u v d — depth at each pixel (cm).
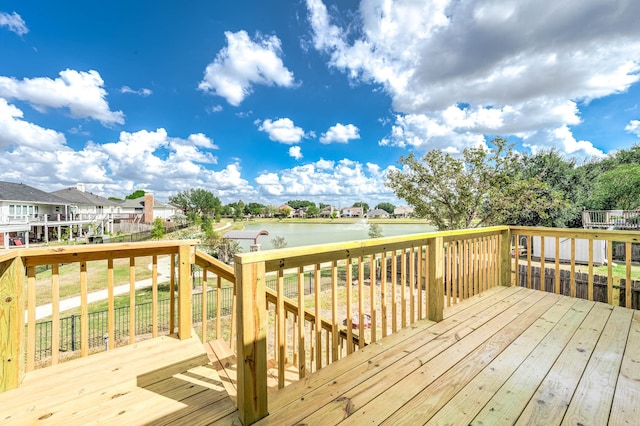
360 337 227
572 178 1647
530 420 141
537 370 188
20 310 179
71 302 970
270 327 622
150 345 230
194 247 249
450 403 155
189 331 244
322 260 194
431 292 279
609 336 241
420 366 194
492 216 955
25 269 194
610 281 327
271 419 145
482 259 372
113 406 156
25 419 145
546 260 1255
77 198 3300
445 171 996
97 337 667
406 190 1066
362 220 6253
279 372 182
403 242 260
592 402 154
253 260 148
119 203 4631
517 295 357
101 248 212
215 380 184
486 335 243
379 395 163
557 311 302
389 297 840
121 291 1110
